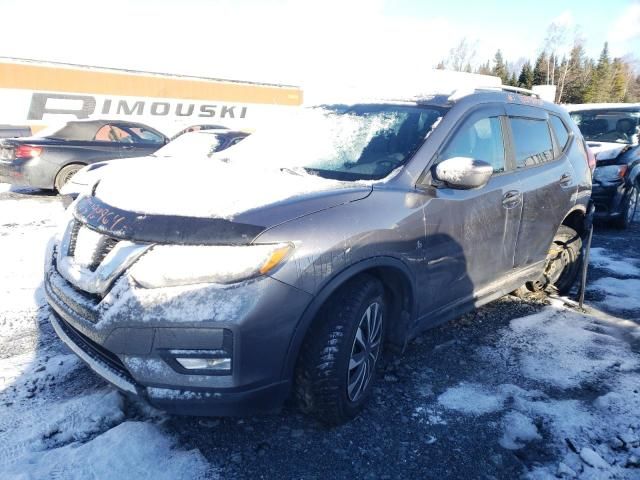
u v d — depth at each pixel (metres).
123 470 2.17
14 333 3.46
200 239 2.11
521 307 4.30
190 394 2.10
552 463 2.40
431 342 3.57
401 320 2.89
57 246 2.70
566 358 3.40
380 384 3.00
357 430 2.57
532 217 3.76
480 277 3.40
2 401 2.63
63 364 3.04
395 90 3.66
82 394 2.73
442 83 3.79
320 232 2.27
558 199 4.03
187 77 16.80
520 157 3.70
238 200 2.30
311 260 2.21
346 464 2.34
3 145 8.60
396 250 2.60
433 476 2.29
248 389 2.14
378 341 2.72
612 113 8.84
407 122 3.20
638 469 2.37
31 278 4.61
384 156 3.00
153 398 2.10
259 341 2.11
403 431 2.58
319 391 2.40
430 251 2.86
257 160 3.26
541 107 4.12
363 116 3.40
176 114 16.77
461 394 2.93
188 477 2.18
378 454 2.41
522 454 2.46
